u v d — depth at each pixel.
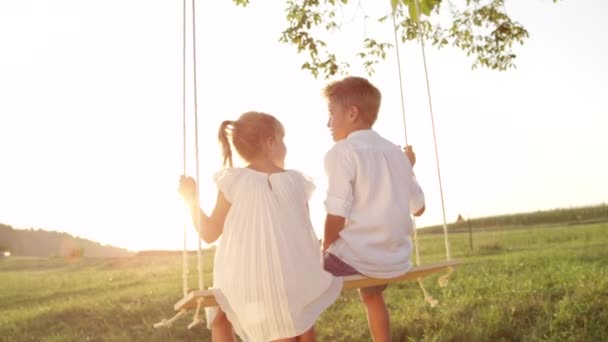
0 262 19.94
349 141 3.63
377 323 3.87
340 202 3.48
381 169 3.61
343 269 3.53
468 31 11.21
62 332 10.17
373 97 3.77
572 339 7.36
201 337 9.20
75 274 16.48
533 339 7.57
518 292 9.26
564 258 12.80
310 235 3.50
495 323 8.05
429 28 11.09
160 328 9.59
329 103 3.80
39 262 20.23
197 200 3.34
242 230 3.42
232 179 3.49
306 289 3.38
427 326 8.31
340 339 8.39
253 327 3.32
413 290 10.65
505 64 11.21
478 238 19.12
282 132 3.72
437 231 23.89
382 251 3.53
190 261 18.12
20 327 10.64
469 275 11.63
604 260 12.30
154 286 13.33
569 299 8.59
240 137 3.60
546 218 23.88
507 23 11.16
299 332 3.31
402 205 3.63
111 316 10.62
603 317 7.79
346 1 8.90
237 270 3.37
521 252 14.95
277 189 3.50
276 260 3.37
